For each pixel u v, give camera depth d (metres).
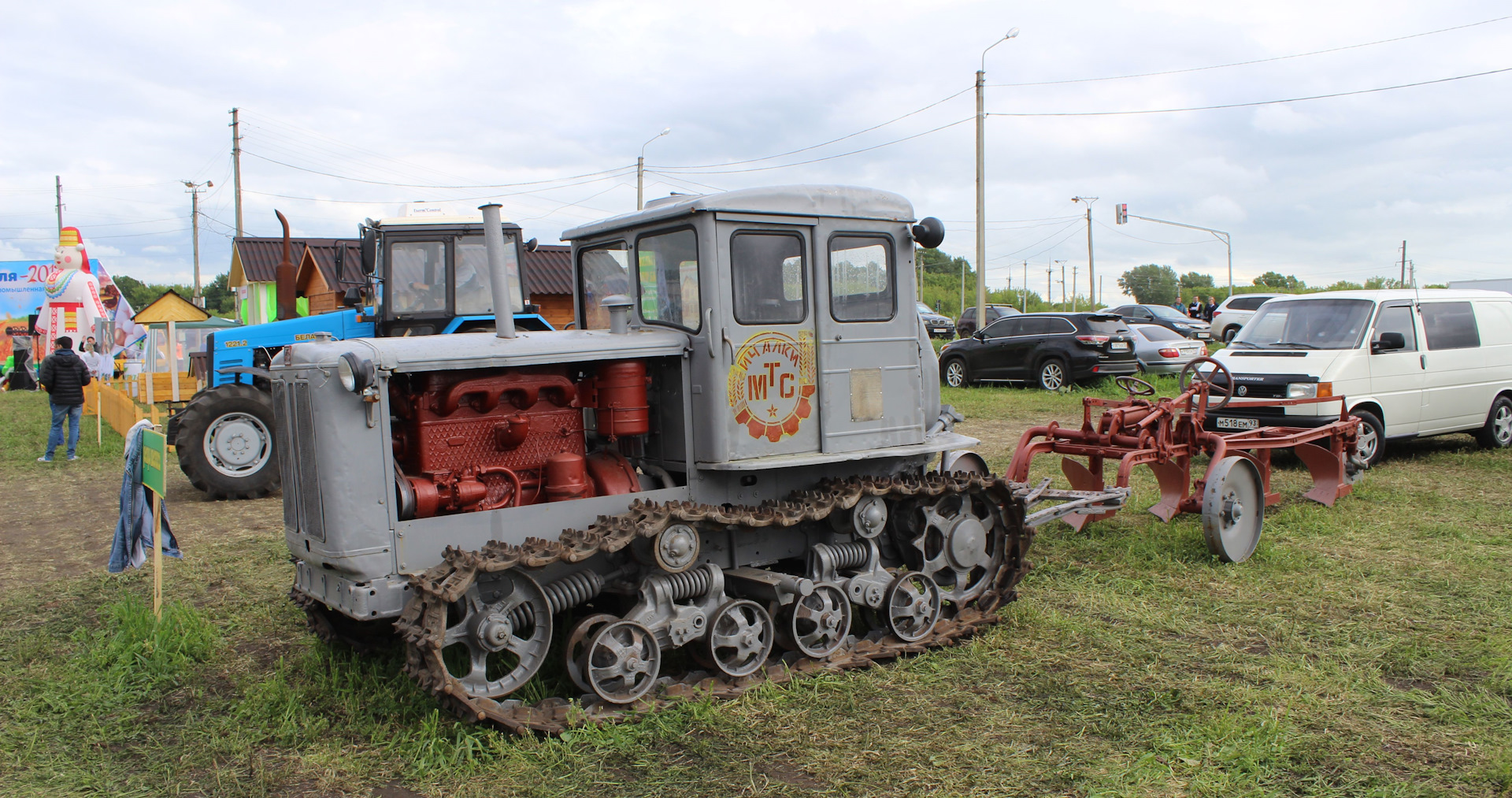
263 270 21.11
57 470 10.95
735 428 4.27
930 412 5.35
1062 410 14.23
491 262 4.20
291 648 4.85
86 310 19.48
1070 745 3.62
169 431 9.40
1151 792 3.25
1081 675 4.30
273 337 9.33
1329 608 5.17
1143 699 4.03
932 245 4.88
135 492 5.59
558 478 4.21
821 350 4.54
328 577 3.96
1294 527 6.92
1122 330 17.22
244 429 9.07
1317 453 7.78
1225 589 5.56
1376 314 9.41
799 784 3.37
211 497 8.98
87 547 7.23
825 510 4.37
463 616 3.89
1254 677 4.24
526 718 3.74
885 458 4.96
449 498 4.00
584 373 4.47
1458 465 9.44
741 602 4.28
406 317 8.55
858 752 3.58
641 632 4.02
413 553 3.82
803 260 4.50
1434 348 9.81
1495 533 6.72
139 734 3.92
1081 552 6.37
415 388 4.04
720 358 4.22
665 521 4.00
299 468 3.94
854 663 4.41
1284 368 9.17
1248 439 6.96
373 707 4.01
